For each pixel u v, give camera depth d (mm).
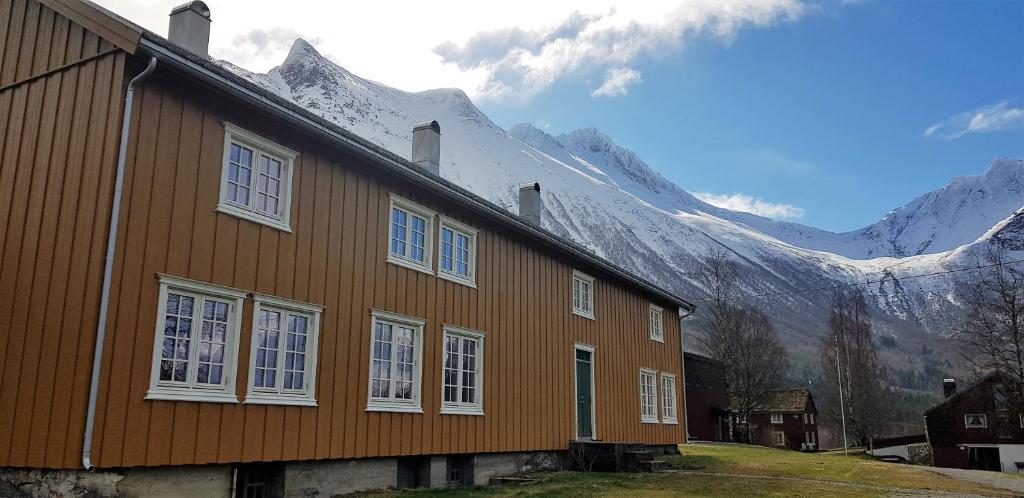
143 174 9531
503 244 17375
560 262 19844
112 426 8844
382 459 13102
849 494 14516
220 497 10195
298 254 11672
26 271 9555
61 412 8766
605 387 21391
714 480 16234
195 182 10203
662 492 13906
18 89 10477
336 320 12234
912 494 14805
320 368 11797
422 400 14039
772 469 19297
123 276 9156
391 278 13609
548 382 18516
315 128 11648
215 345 10266
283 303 11234
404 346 13828
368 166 13414
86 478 8688
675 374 26406
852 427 63500
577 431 19562
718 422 49875
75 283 9086
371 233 13266
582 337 20469
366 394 12703
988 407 51125
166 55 9500
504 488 14227
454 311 15266
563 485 14656
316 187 12203
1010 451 49812
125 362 9070
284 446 11008
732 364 57094
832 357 69312
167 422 9453
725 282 68062
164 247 9680
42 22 10508
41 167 9859
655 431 24047
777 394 71188
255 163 11219
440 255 15133
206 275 10180
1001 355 45812
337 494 12047
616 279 22953
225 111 10781
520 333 17562
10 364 9305
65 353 8930
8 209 9977
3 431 9117
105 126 9430
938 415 52625
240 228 10773
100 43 9797
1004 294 45344
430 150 17219
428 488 13852
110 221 9086
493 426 16094
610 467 18047
